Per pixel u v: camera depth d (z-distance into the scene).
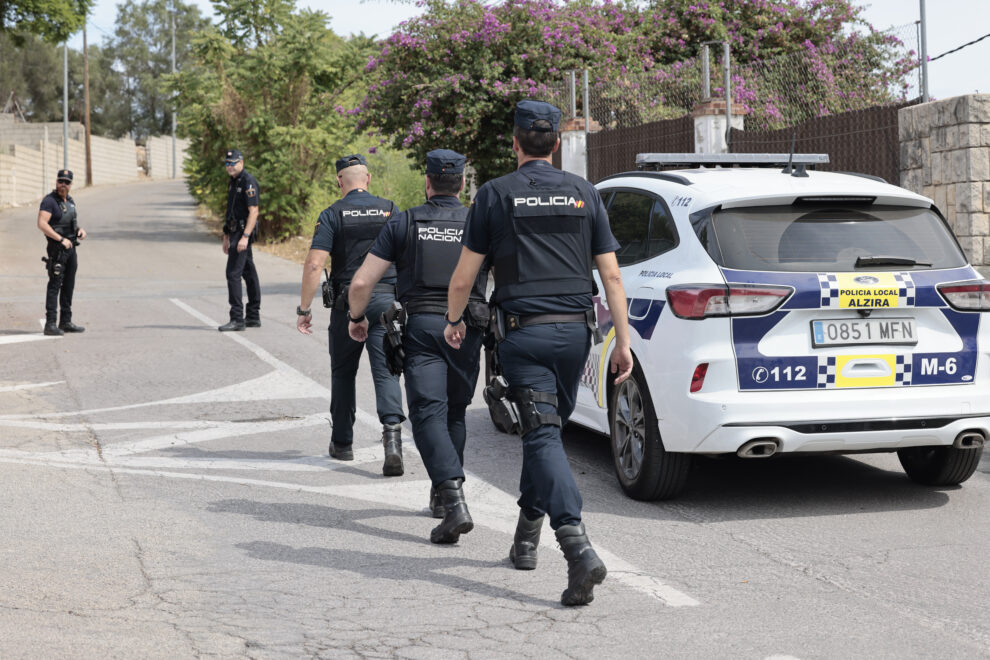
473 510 6.40
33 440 8.29
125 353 12.82
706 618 4.60
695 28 23.59
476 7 21.25
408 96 21.59
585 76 18.95
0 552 5.43
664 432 6.32
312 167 35.38
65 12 34.09
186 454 7.85
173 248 33.44
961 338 6.36
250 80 34.31
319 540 5.76
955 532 5.97
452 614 4.64
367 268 5.95
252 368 11.74
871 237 6.38
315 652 4.18
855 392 6.18
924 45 12.24
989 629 4.49
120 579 5.04
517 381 4.86
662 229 6.83
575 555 4.65
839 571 5.27
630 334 6.66
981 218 11.45
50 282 14.42
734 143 14.95
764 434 6.03
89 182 75.19
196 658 4.10
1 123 72.31
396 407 7.29
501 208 4.88
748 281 6.11
